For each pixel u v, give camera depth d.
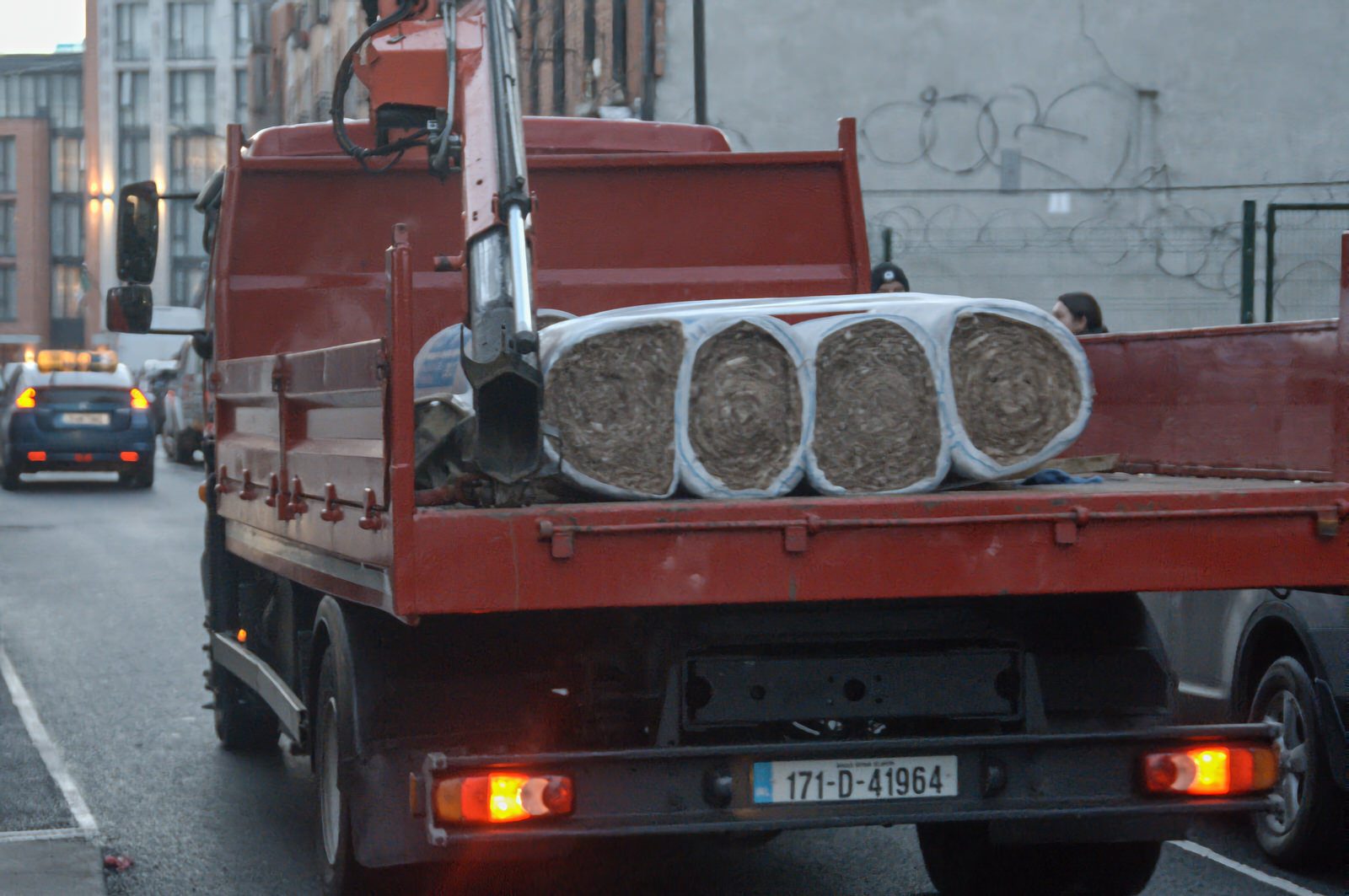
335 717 9.48
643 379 8.46
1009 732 9.23
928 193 57.66
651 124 14.71
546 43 68.06
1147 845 10.50
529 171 13.91
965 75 57.69
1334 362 9.34
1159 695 9.52
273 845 12.83
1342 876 11.78
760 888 11.63
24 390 56.69
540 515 7.86
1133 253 57.66
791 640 9.05
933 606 9.25
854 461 8.59
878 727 9.30
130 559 35.16
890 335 8.61
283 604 12.82
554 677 9.26
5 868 11.96
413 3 12.75
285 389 10.71
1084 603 9.58
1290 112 58.09
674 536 7.96
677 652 8.92
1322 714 11.47
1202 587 8.41
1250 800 8.83
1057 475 9.75
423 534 7.79
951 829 11.30
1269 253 40.78
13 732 17.38
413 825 9.09
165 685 20.20
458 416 9.04
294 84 116.69
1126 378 12.12
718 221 14.16
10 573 32.47
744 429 8.47
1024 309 8.75
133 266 15.14
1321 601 11.72
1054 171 57.75
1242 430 10.45
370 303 14.06
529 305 9.41
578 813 8.34
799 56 57.47
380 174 13.94
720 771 8.46
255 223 13.94
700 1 47.06
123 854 12.56
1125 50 57.81
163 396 90.69
